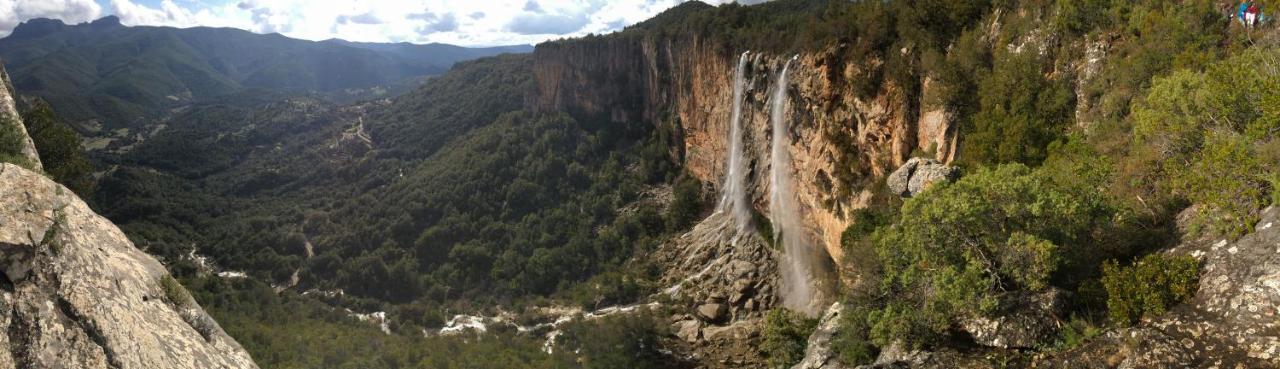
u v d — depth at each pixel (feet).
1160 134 55.72
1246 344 36.86
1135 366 39.52
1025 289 50.03
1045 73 90.38
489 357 175.22
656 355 148.25
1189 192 49.21
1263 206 43.60
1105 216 50.62
